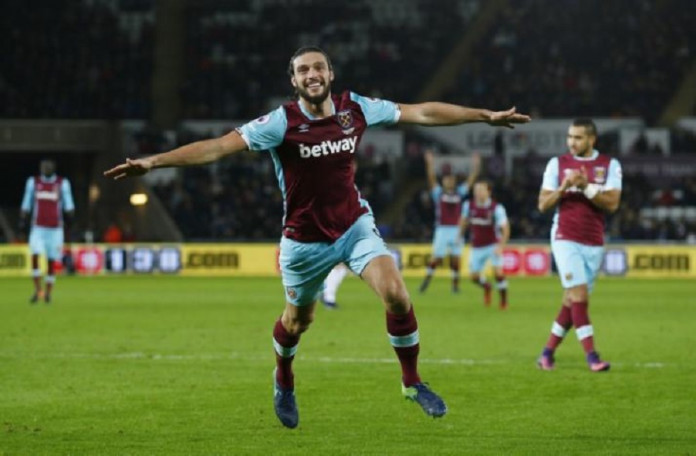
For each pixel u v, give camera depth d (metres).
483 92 55.38
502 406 11.76
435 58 58.69
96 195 47.59
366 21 60.91
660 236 47.47
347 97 9.61
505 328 21.16
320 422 10.84
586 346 14.53
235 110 55.25
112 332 20.14
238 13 60.34
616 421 10.85
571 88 55.34
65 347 17.47
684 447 9.58
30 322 22.34
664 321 22.88
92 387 13.08
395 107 9.66
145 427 10.56
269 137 9.30
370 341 18.44
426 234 49.12
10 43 56.00
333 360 15.67
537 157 50.09
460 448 9.59
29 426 10.61
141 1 59.47
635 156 49.56
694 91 55.38
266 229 50.25
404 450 9.52
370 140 52.44
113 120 51.59
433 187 33.53
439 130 52.47
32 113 52.84
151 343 18.14
